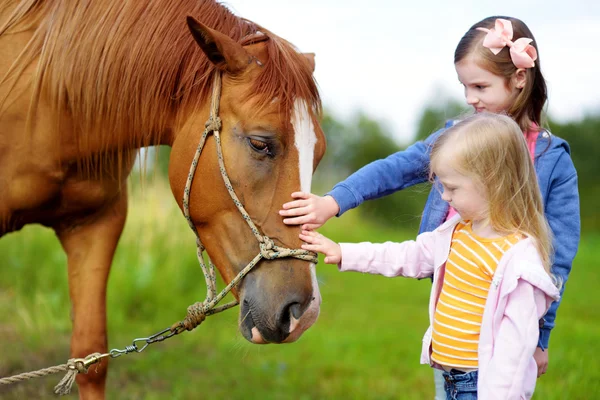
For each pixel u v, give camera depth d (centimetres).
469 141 181
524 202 183
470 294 188
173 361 419
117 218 273
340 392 378
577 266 905
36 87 236
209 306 218
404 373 421
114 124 238
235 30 230
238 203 211
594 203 1488
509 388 171
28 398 341
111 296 522
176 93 229
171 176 231
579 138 1534
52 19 237
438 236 202
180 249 589
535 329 174
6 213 250
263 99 205
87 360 221
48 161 243
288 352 460
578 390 342
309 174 208
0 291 545
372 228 1230
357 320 575
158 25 230
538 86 214
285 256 206
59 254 566
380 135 1733
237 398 358
